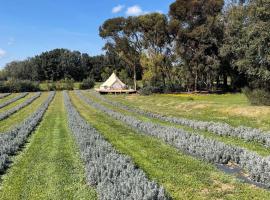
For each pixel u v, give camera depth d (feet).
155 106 135.13
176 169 44.19
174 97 163.12
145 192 32.60
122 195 31.89
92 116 107.24
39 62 473.67
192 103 124.98
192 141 58.44
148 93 202.90
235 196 34.65
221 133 68.90
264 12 94.07
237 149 50.21
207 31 194.90
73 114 107.24
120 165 41.45
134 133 73.05
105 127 82.38
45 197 35.40
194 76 221.66
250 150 52.29
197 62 205.16
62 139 66.44
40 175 42.91
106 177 37.55
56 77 479.82
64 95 222.69
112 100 174.09
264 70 98.84
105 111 118.83
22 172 44.50
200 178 40.29
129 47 244.83
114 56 335.26
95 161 44.34
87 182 39.24
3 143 59.77
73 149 57.16
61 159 50.39
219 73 216.74
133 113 114.11
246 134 63.16
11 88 275.59
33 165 47.62
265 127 75.31
